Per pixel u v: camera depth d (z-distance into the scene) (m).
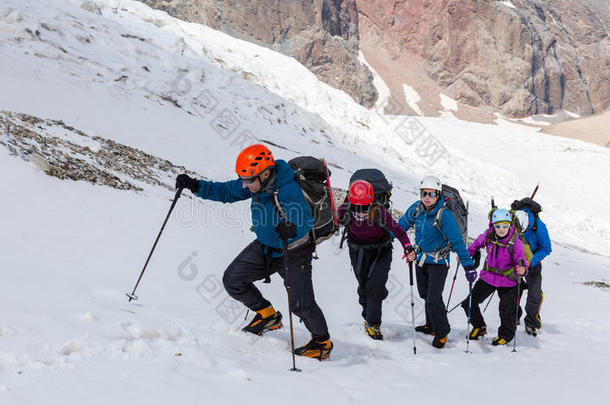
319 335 4.49
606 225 33.62
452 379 4.30
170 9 98.50
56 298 4.16
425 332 6.44
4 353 2.96
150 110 18.00
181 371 3.28
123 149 11.81
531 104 132.38
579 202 40.28
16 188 6.88
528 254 6.40
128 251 6.32
